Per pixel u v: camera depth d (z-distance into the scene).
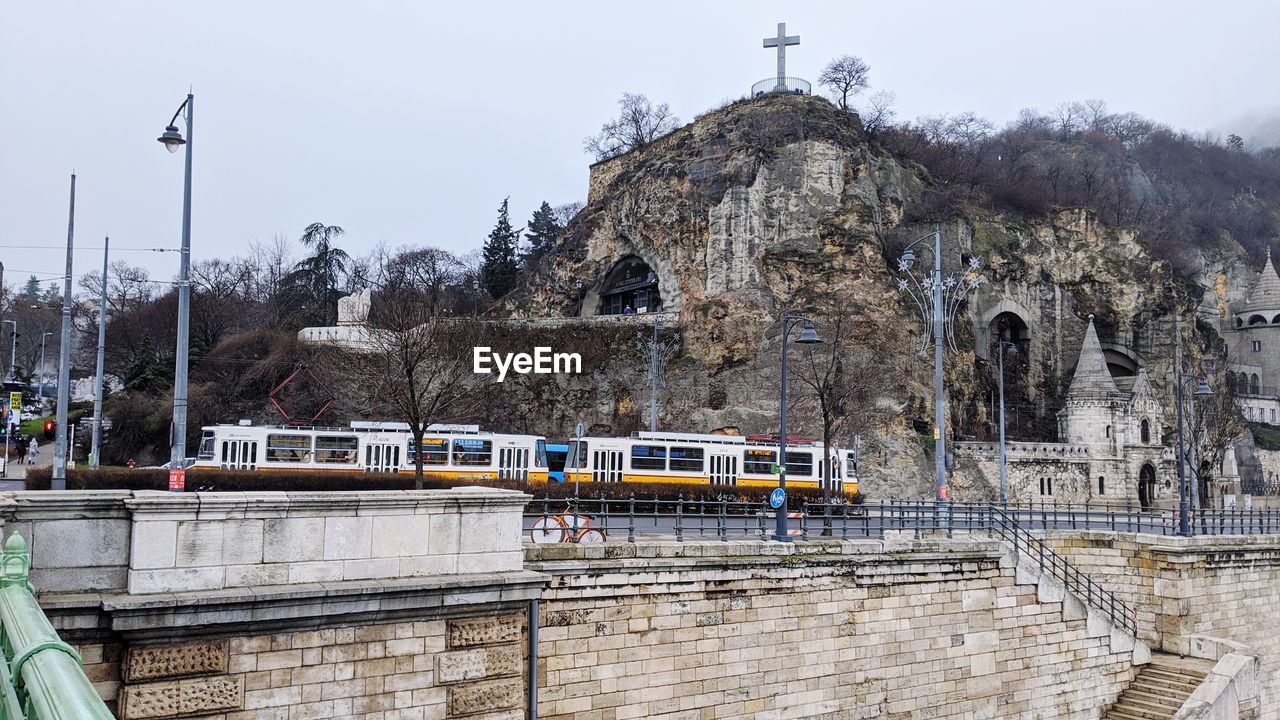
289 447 37.88
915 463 60.53
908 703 25.05
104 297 42.25
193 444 59.72
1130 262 85.62
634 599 20.89
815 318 64.81
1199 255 123.75
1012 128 152.62
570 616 20.03
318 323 96.44
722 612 22.16
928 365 66.12
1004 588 27.11
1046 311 84.38
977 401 73.38
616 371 71.69
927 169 88.94
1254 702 28.72
